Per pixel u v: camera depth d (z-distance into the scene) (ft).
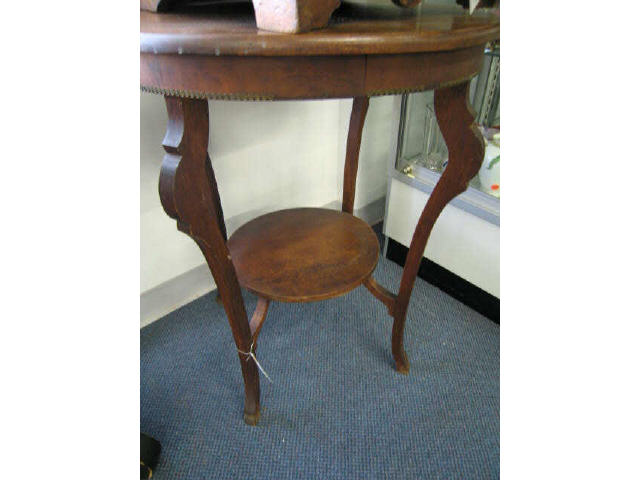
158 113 2.63
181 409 2.58
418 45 1.34
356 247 2.59
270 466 2.28
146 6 1.82
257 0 1.33
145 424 2.49
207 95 1.36
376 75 1.40
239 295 1.96
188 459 2.31
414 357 2.92
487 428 2.46
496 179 2.91
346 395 2.66
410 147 3.35
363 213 4.28
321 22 1.35
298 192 3.80
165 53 1.29
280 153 3.46
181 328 3.17
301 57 1.31
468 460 2.30
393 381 2.75
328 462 2.29
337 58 1.33
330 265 2.42
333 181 4.06
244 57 1.29
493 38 1.56
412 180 3.27
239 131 3.10
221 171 3.14
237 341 2.14
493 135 2.94
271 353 2.95
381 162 4.11
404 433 2.44
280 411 2.56
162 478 2.23
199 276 3.43
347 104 3.59
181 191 1.49
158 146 2.72
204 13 1.80
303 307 3.35
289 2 1.25
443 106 1.79
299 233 2.74
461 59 1.55
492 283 3.06
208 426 2.49
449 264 3.32
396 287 3.55
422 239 2.21
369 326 3.18
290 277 2.33
